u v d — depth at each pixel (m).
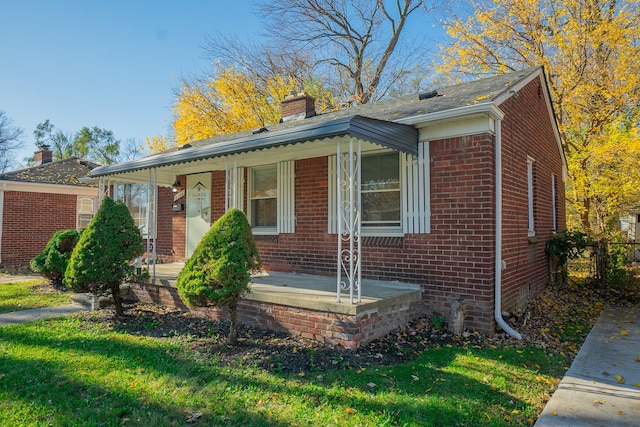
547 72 14.52
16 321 7.09
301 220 8.55
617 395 4.15
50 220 17.73
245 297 6.46
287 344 5.47
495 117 6.25
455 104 6.53
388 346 5.39
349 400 3.79
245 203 9.73
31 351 5.26
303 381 4.24
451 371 4.58
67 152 44.38
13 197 16.77
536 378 4.55
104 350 5.31
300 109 12.29
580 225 14.45
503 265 6.53
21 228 16.92
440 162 6.61
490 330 6.10
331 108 23.83
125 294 8.73
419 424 3.37
